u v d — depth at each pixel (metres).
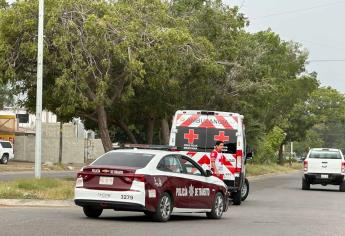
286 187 65.25
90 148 122.38
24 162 104.25
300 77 106.12
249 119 75.62
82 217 29.11
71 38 44.31
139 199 27.08
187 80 55.69
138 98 53.88
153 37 46.66
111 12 46.19
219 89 62.81
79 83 44.81
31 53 44.97
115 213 32.53
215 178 32.09
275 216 33.56
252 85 64.00
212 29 60.03
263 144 106.94
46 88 48.66
